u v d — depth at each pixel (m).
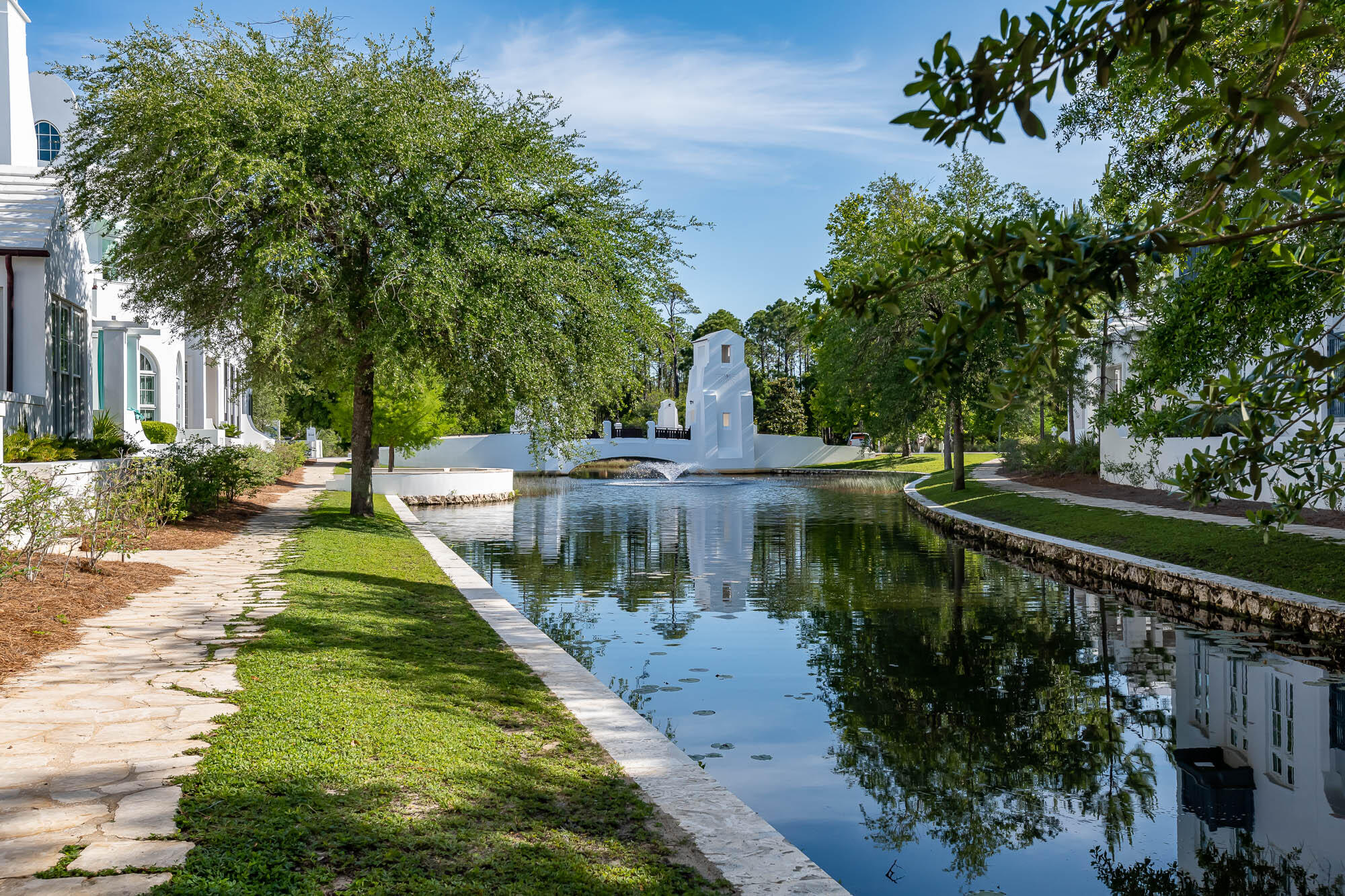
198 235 15.72
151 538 13.92
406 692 6.42
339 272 15.38
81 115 15.49
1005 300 2.69
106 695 5.95
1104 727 7.78
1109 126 15.97
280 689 6.21
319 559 13.08
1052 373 2.85
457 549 19.53
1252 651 10.43
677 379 83.44
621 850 4.07
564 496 37.91
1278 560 12.80
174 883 3.36
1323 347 14.18
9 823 3.93
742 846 4.16
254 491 24.16
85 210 15.76
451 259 14.96
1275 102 2.09
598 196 17.48
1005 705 8.35
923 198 34.28
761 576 16.11
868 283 2.99
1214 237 2.62
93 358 20.48
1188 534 15.67
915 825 5.81
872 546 20.70
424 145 15.00
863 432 68.19
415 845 3.94
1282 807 6.09
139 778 4.49
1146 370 12.70
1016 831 5.75
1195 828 5.75
